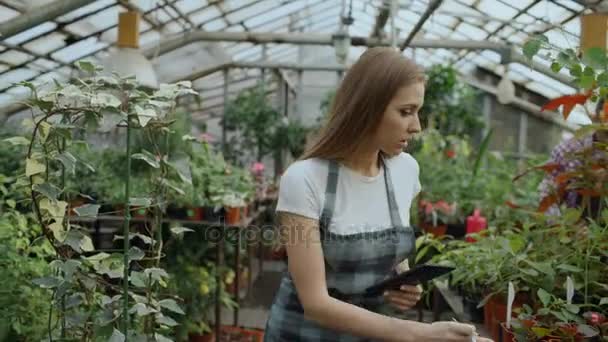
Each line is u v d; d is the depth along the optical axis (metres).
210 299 3.53
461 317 1.94
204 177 3.54
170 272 3.17
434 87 6.46
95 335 1.47
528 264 1.52
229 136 7.83
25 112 4.33
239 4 5.01
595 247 1.46
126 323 1.50
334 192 1.13
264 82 7.81
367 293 1.17
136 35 3.40
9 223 1.99
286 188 1.12
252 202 4.18
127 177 1.50
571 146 1.99
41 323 1.88
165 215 3.26
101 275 1.76
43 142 1.48
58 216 1.48
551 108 1.59
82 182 3.10
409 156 1.36
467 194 3.97
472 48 5.83
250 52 6.94
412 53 7.30
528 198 3.84
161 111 1.61
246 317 4.12
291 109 8.95
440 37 6.18
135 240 3.02
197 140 1.76
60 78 4.61
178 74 6.56
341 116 1.12
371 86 1.07
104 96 1.41
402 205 1.27
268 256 6.35
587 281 1.40
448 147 5.44
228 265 4.17
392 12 4.36
